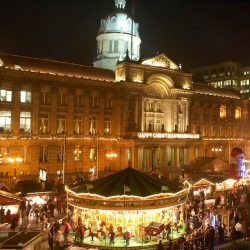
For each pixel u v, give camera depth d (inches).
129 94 2603.3
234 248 813.2
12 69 2137.1
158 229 1134.4
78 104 2453.2
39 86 2260.1
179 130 2913.4
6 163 2097.7
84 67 2642.7
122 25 3132.4
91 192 1181.1
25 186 1555.1
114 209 1142.3
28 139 2188.7
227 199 1695.4
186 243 1063.6
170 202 1202.6
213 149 3294.8
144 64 2677.2
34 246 778.2
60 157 2340.1
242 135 3597.4
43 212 1373.0
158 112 2871.6
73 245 1123.3
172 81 2844.5
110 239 1125.7
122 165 2566.4
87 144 2455.7
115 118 2605.8
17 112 2162.9
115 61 3093.0
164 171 2118.6
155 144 2640.3
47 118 2306.8
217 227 1232.2
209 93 3371.1
